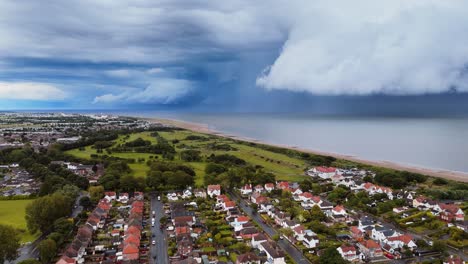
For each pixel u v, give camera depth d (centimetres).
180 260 14338
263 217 19600
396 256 15062
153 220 18850
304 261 14650
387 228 17262
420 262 14462
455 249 15775
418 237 17188
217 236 16312
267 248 15038
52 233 15962
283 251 15588
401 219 19250
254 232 17138
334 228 18112
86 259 14775
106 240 16675
